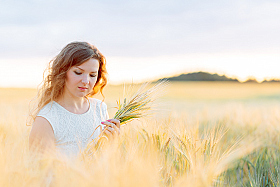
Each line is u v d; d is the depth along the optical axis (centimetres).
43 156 169
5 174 152
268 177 282
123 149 213
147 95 245
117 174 154
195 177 183
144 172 156
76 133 226
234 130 498
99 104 259
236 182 285
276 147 346
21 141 205
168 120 250
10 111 446
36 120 216
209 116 646
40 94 232
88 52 212
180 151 218
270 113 538
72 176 154
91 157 189
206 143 224
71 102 231
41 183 156
